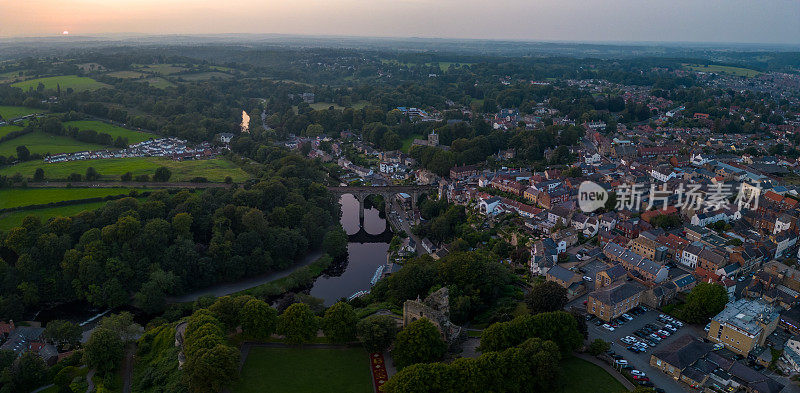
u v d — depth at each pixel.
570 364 186.88
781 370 180.25
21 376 195.12
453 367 169.25
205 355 170.25
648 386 174.50
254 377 183.50
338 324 198.88
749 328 186.12
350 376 185.38
